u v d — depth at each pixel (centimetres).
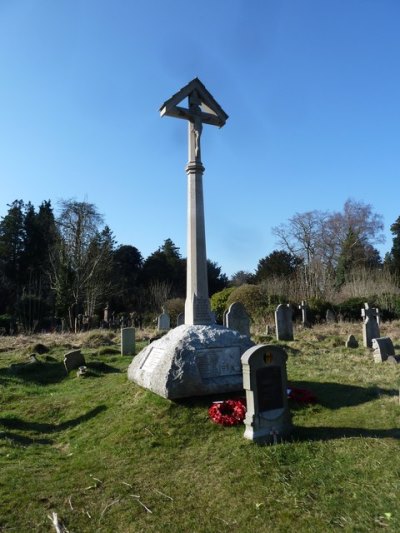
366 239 5103
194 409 804
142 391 899
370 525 432
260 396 679
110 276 4803
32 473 618
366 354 1494
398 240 6053
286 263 5241
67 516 489
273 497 505
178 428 743
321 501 488
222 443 679
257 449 638
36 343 1925
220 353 891
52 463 670
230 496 518
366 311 1778
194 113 1062
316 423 750
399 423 703
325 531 431
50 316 3891
